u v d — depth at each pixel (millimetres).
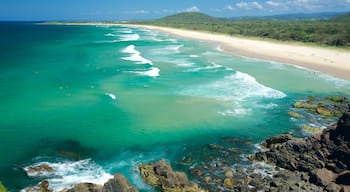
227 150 22734
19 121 26812
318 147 19281
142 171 19125
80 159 21016
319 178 17125
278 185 17531
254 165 20469
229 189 17859
